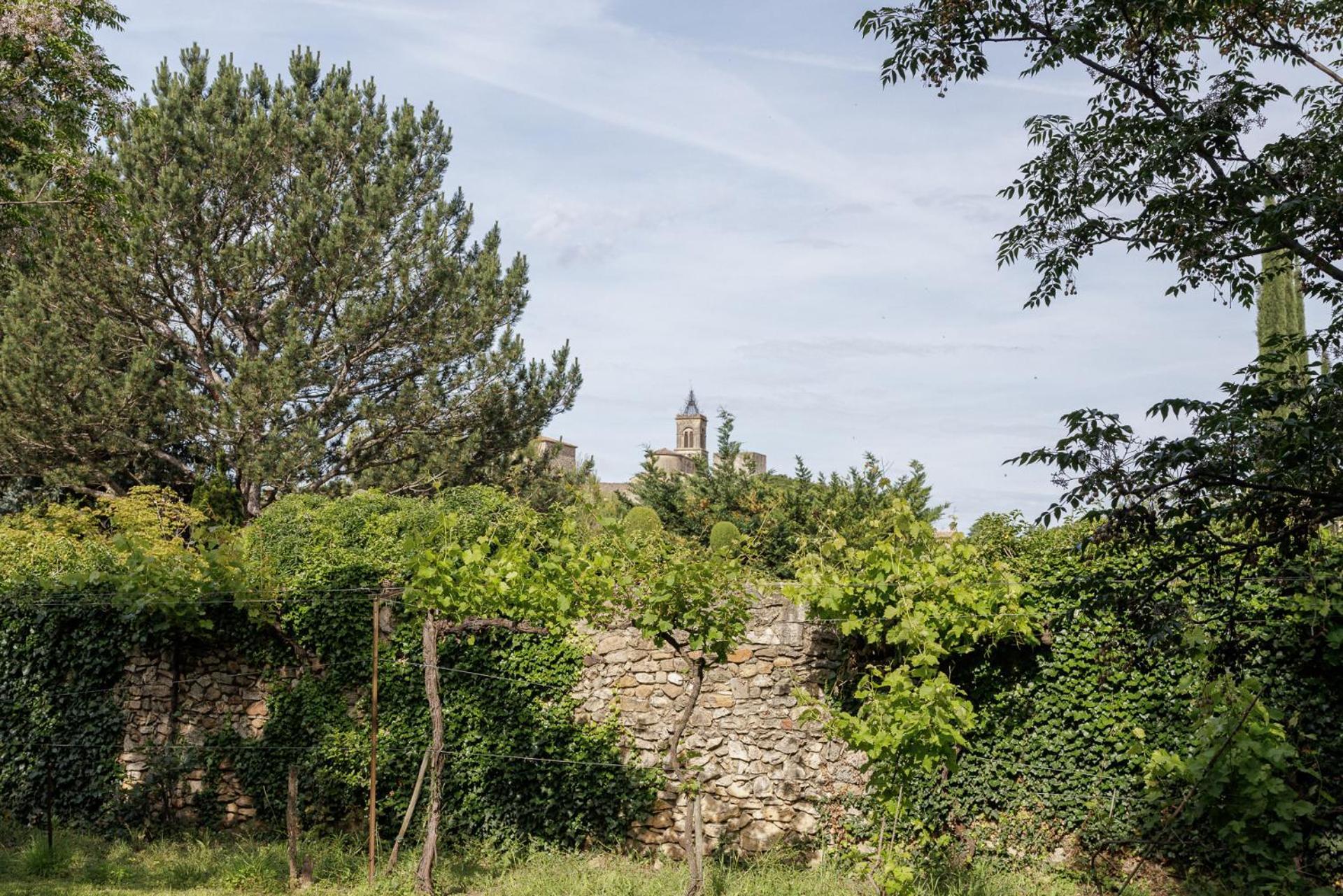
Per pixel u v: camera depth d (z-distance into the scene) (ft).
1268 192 26.84
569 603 30.14
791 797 32.17
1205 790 22.93
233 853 33.42
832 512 56.34
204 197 68.18
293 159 72.69
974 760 31.01
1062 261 30.25
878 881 25.59
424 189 75.72
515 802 34.09
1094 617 25.57
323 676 36.22
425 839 30.01
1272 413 23.97
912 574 28.73
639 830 33.30
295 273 69.10
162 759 36.63
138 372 64.64
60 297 66.59
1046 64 29.22
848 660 32.30
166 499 63.36
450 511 52.26
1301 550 22.75
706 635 28.17
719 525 60.85
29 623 38.73
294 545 50.75
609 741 33.81
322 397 71.77
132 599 36.14
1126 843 28.76
